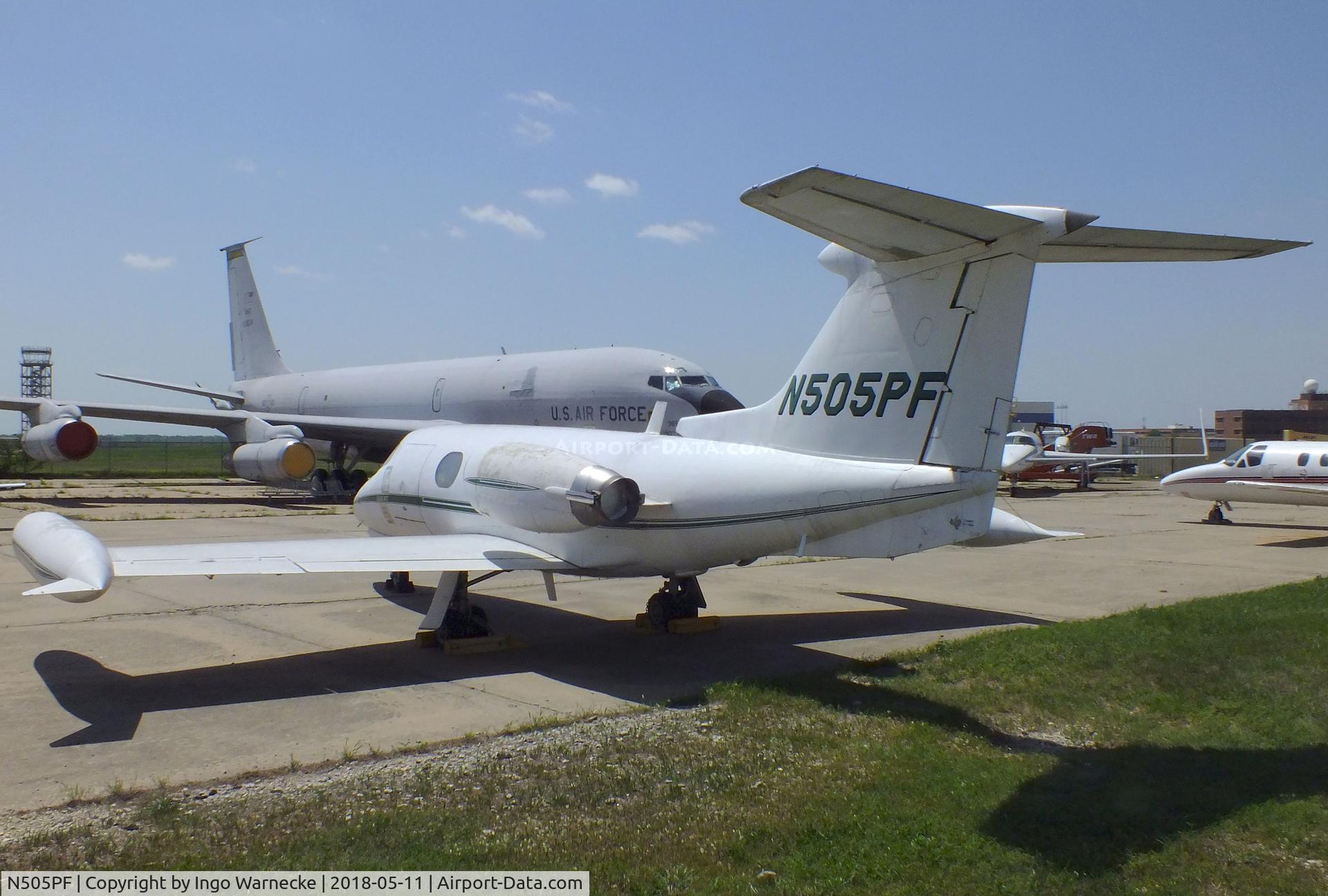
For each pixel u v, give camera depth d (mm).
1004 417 6816
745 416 9062
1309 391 82438
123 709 7207
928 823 4965
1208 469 22906
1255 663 8438
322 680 8164
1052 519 25531
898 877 4391
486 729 6770
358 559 8328
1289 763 5965
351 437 26594
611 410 19938
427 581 13508
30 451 24219
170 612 11086
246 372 38219
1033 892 4266
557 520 8836
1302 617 10398
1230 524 24203
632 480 8594
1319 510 29609
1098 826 4945
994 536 10531
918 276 7336
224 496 29656
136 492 31953
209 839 4801
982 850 4648
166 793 5465
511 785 5586
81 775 5766
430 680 8195
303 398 32719
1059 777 5707
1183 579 14578
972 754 6156
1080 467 41781
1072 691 7699
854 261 7926
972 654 8906
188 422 25797
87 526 19797
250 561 7891
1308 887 4285
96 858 4590
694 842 4758
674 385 19031
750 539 8289
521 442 10328
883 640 10047
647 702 7504
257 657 8938
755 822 4988
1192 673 8125
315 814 5121
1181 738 6559
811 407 8281
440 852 4641
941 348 7188
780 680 7984
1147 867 4484
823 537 7922
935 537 7230
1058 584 13984
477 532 9898
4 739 6453
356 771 5875
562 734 6641
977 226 6371
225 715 7082
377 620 10758
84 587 6445
